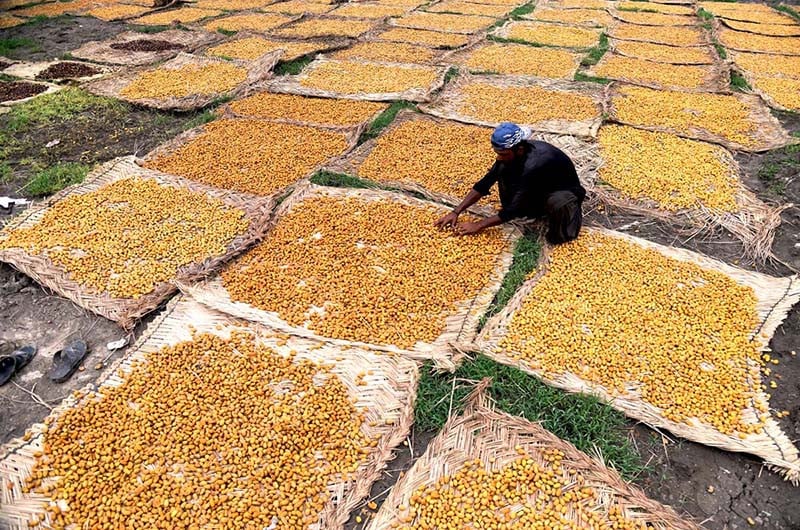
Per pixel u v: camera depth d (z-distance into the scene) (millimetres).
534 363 4176
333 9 15008
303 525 3234
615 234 5602
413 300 4754
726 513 3371
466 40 12117
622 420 3838
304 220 5785
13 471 3410
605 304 4711
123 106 8648
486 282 4988
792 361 4324
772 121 8188
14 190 6562
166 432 3697
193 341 4352
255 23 13406
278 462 3531
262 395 3943
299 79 9594
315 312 4660
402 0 15969
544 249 5336
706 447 3705
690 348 4297
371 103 8719
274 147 7355
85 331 4582
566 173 5258
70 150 7477
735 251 5578
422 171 6770
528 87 9320
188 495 3346
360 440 3701
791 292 4770
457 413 3889
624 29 13336
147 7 14820
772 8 15750
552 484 3393
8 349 4414
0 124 7992
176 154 7129
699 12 14766
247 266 5188
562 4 16031
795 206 6281
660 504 3270
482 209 5949
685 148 7371
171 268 5086
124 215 5828
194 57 10492
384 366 4152
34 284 5090
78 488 3373
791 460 3494
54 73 9914
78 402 3877
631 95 9141
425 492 3385
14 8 14352
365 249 5387
